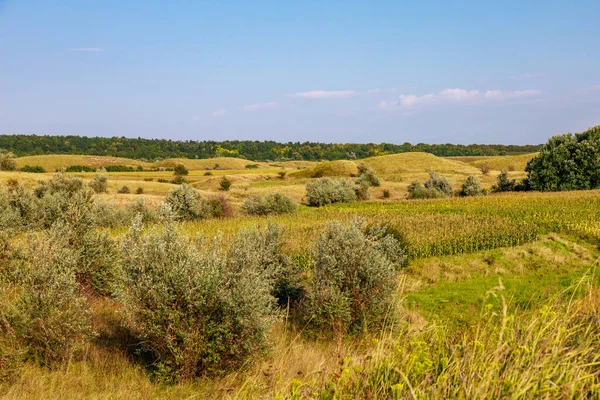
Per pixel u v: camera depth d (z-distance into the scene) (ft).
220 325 24.03
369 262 35.50
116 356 25.72
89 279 35.88
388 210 136.87
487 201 145.89
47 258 27.89
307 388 12.35
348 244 37.22
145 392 21.84
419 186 213.25
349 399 11.03
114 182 232.73
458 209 128.67
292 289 43.27
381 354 12.87
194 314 24.31
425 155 447.42
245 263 28.71
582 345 12.24
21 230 42.42
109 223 95.76
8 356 21.52
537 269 64.28
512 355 11.57
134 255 25.50
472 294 52.21
